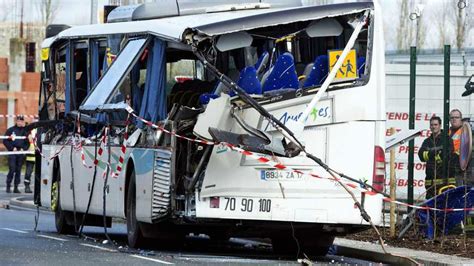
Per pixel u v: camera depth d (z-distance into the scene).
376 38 21.98
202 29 21.03
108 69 24.61
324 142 21.80
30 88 77.75
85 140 26.67
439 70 34.00
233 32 21.38
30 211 38.84
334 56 21.67
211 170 21.58
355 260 23.70
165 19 24.05
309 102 21.56
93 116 26.05
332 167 21.80
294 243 24.25
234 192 21.64
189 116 21.67
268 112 21.06
